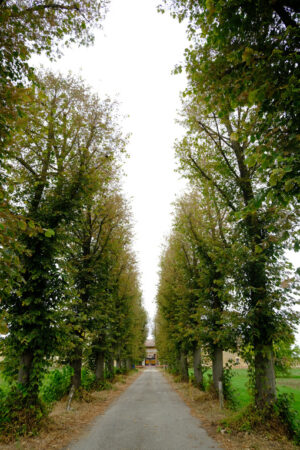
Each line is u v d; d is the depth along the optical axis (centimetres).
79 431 843
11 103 452
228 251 901
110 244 1576
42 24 577
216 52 561
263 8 432
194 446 684
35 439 725
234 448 659
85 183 1027
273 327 830
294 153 404
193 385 1903
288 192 423
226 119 605
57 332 924
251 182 966
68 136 1048
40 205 1025
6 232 427
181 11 589
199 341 1340
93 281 1480
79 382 1380
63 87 1144
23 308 914
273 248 848
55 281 974
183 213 1507
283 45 438
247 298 883
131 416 1074
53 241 962
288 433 728
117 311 2431
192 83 593
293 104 396
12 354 887
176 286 2105
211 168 1126
